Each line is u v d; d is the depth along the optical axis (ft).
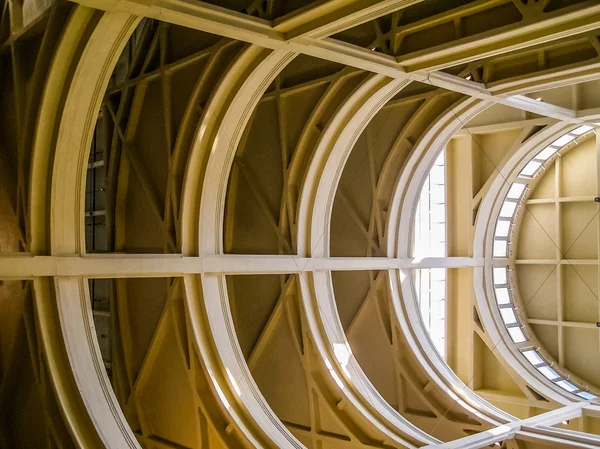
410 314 52.85
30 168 30.99
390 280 52.21
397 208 52.60
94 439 30.50
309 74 43.57
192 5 27.68
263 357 48.26
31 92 31.09
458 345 68.18
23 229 32.42
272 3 30.66
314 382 44.14
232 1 31.89
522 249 74.59
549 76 39.68
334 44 32.63
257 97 37.11
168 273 36.42
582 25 29.53
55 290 31.40
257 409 37.96
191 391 39.70
